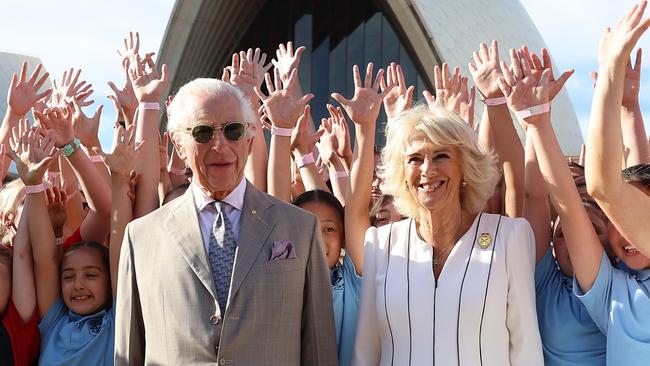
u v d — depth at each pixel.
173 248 3.64
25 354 4.60
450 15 24.44
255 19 27.16
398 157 3.82
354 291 4.47
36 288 4.66
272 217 3.74
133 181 4.88
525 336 3.63
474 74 4.62
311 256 3.77
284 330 3.60
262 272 3.59
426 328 3.66
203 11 23.73
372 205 5.53
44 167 4.50
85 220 5.20
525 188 4.43
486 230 3.76
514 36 29.14
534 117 3.85
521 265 3.68
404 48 25.56
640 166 4.14
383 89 4.49
